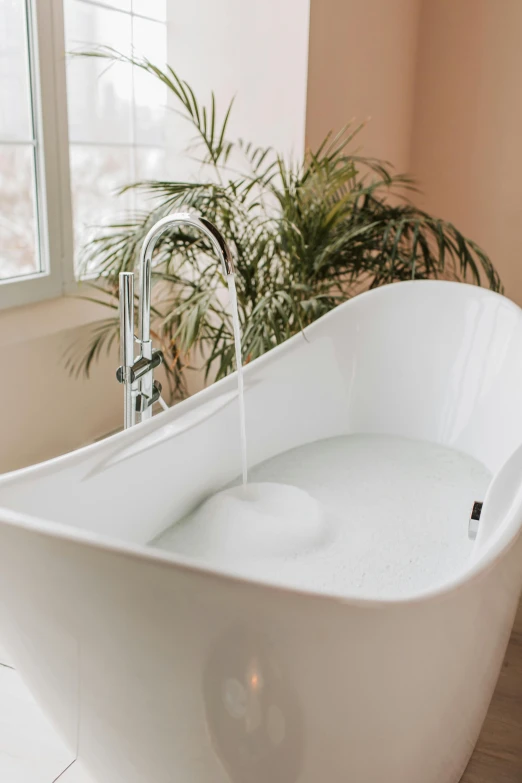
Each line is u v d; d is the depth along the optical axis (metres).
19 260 2.53
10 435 2.36
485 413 2.14
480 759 1.42
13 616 1.02
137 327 2.66
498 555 1.05
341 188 2.79
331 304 2.44
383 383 2.30
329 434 2.28
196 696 0.96
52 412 2.52
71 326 2.49
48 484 1.31
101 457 1.45
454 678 1.07
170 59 2.87
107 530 1.46
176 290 2.96
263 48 2.68
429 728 1.09
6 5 2.30
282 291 2.22
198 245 2.35
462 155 3.69
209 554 1.54
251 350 2.18
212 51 2.78
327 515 1.70
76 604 0.95
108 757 1.12
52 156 2.52
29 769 1.37
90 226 2.60
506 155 3.58
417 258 2.54
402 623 0.92
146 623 0.92
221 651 0.92
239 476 1.93
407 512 1.77
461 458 2.14
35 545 0.94
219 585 0.87
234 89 2.78
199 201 2.27
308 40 2.58
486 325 2.19
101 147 2.78
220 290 2.91
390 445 2.22
